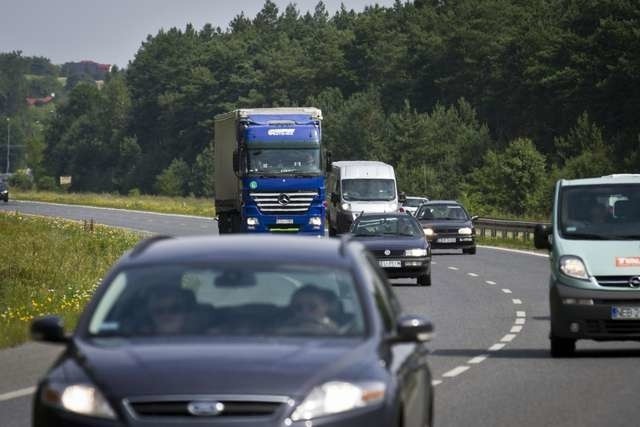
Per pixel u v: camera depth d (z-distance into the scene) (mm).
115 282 20328
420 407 21234
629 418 30609
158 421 17125
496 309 62906
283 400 17328
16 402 33031
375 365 18422
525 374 39188
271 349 18438
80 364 18297
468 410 31875
